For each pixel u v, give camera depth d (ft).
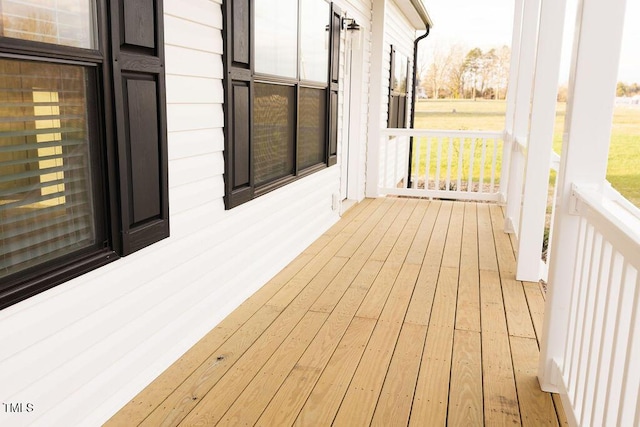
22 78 5.78
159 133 8.16
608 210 6.12
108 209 7.17
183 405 7.75
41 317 6.20
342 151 21.90
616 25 7.23
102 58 6.75
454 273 14.15
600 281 6.58
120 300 7.64
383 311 11.43
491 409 7.83
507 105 22.74
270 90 12.95
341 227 19.19
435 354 9.50
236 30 10.54
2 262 5.76
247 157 11.54
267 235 13.21
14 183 5.82
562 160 7.91
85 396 7.00
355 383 8.46
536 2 17.63
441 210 22.43
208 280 10.27
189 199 9.43
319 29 16.37
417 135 24.16
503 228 19.31
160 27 7.96
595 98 7.43
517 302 12.15
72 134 6.54
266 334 10.18
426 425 7.41
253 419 7.45
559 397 8.18
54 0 6.03
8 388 5.80
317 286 12.92
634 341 5.31
